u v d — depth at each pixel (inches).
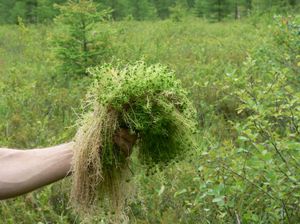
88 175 70.6
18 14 936.9
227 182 115.9
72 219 140.3
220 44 449.7
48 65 388.5
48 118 225.8
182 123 74.1
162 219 131.0
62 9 303.1
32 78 334.0
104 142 70.5
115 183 73.7
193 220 126.1
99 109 71.4
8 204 147.6
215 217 122.4
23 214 139.8
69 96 257.0
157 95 71.7
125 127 71.4
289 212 114.1
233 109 221.9
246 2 1024.9
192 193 128.7
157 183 141.9
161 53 394.9
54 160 67.9
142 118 70.5
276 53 220.8
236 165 111.0
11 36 679.7
